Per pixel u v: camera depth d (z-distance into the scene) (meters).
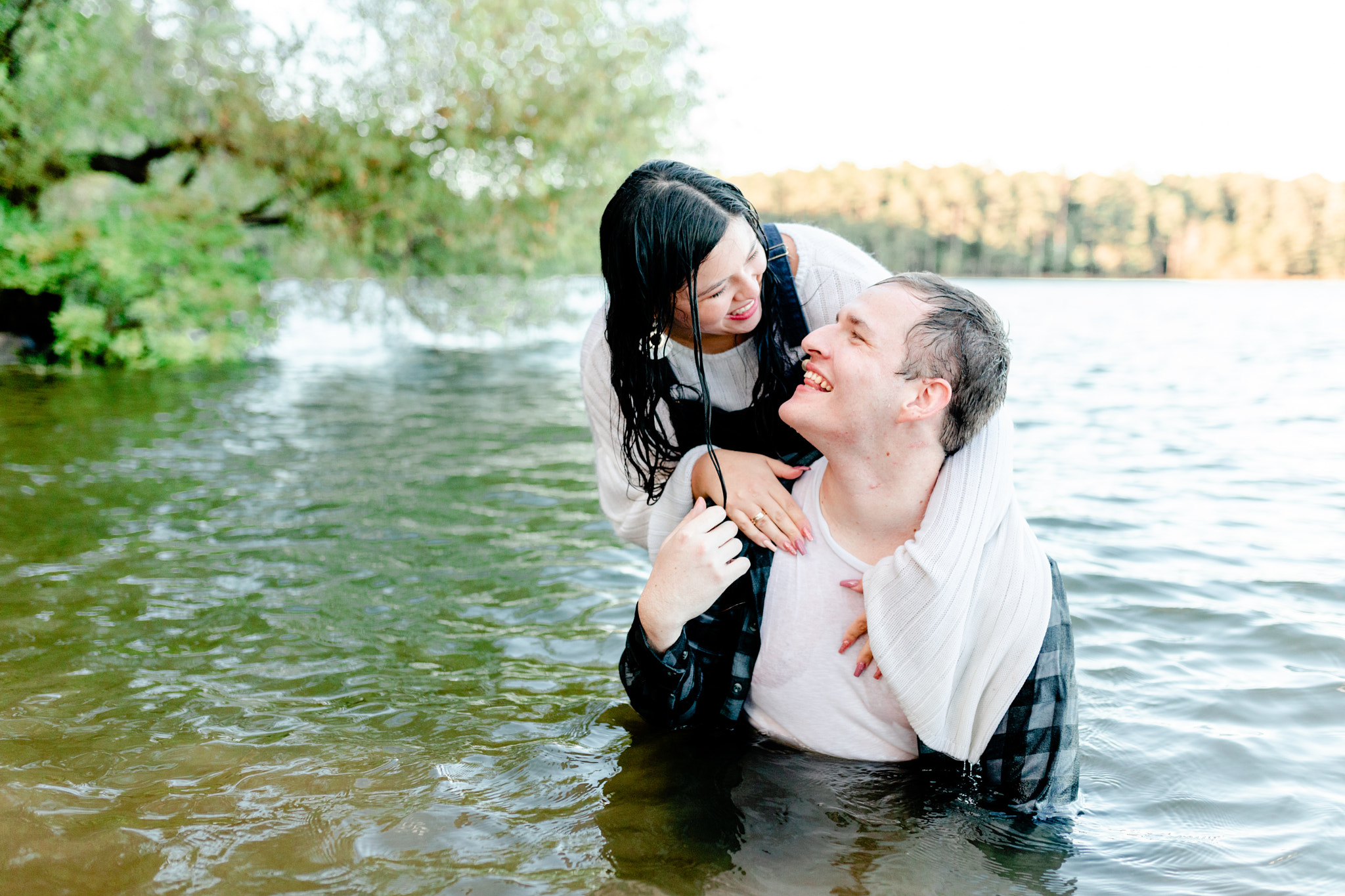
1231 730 2.07
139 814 1.64
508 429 6.58
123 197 11.52
